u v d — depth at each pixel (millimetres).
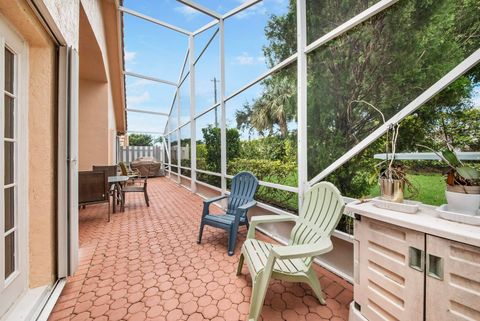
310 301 1720
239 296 1780
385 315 1204
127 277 2061
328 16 2234
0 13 1403
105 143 6016
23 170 1685
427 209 1271
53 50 1913
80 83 5766
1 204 1408
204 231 3322
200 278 2039
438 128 1508
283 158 2930
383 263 1218
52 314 1593
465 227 967
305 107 2477
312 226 1867
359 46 1960
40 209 1798
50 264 1839
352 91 2020
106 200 3807
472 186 1054
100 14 4508
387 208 1301
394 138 1479
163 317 1559
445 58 1448
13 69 1600
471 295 902
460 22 1386
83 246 2766
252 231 2072
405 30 1650
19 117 1643
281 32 2939
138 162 11438
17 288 1583
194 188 6398
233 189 3271
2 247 1421
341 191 2172
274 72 3064
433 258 1009
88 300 1742
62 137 1961
